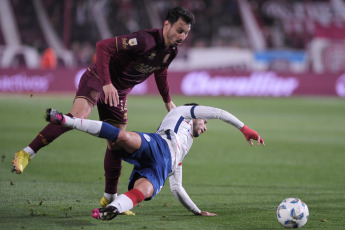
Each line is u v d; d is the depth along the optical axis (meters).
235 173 29.53
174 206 20.41
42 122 50.84
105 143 40.09
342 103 79.62
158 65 18.34
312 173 29.92
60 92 83.81
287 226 16.50
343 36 102.50
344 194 23.81
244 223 17.52
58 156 33.69
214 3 103.31
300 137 45.50
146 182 15.74
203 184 26.09
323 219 18.22
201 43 99.06
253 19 104.12
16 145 36.53
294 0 106.38
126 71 18.23
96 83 18.03
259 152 37.62
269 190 24.70
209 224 17.25
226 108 68.94
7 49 89.81
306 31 100.50
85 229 15.98
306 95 88.19
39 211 18.58
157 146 16.20
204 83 87.00
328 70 97.69
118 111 19.08
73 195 22.19
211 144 41.00
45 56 85.81
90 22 98.88
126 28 100.31
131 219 17.72
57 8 98.56
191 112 17.58
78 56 93.50
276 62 94.94
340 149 39.38
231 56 94.56
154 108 67.44
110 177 18.39
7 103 67.19
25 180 25.41
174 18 17.00
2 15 97.12
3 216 17.50
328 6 105.94
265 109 69.19
